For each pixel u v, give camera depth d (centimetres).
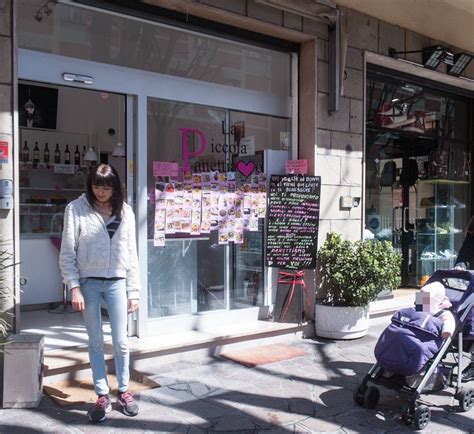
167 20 511
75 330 537
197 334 527
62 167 780
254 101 591
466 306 402
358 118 643
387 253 574
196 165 551
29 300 644
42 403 390
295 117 614
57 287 666
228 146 575
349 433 358
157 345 484
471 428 367
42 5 455
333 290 593
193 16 525
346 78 628
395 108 748
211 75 561
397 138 799
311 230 583
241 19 537
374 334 605
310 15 579
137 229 508
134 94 507
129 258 373
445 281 449
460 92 827
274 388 437
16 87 413
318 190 581
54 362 429
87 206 361
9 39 408
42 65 457
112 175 357
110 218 364
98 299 364
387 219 797
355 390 411
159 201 525
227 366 486
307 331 585
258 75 596
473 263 755
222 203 568
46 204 693
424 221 852
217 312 570
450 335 374
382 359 377
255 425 368
